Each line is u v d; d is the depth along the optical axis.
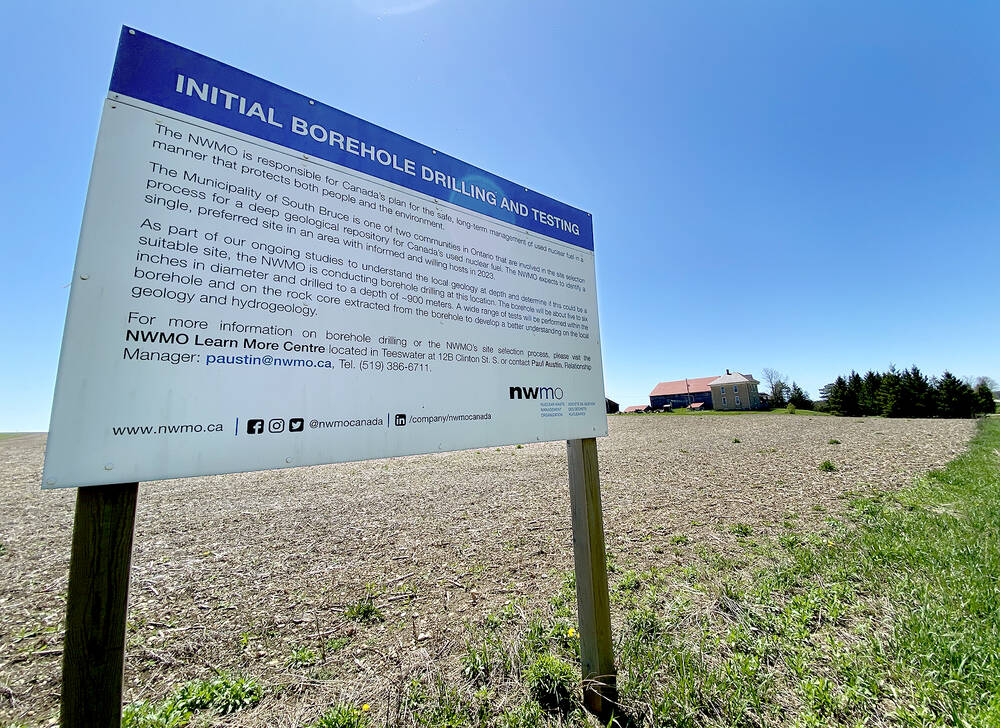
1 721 2.22
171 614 3.31
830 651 2.35
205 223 1.43
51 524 6.61
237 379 1.40
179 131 1.43
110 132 1.32
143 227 1.32
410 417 1.77
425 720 1.99
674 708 1.97
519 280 2.32
